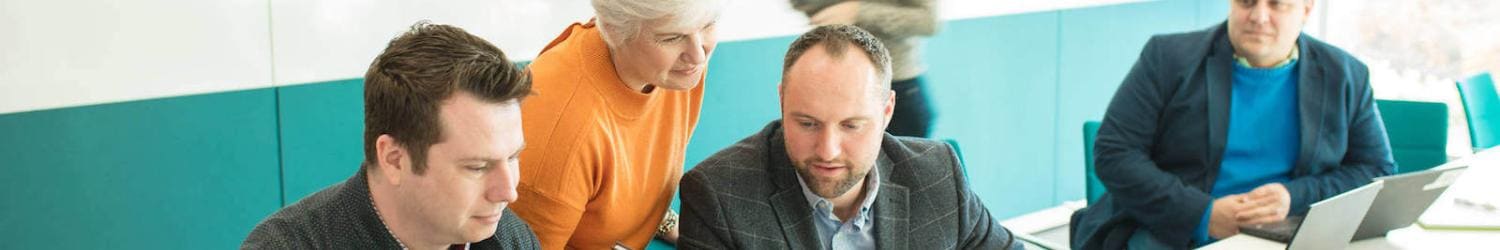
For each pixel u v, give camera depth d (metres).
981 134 4.70
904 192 2.12
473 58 1.38
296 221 1.47
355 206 1.48
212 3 3.21
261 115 3.34
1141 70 3.04
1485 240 2.64
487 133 1.38
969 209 2.18
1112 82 5.10
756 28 4.06
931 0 4.30
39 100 3.03
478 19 3.56
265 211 3.41
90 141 3.12
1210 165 2.98
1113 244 3.07
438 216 1.43
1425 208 2.64
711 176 2.04
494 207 1.44
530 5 3.66
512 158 1.43
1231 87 2.95
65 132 3.08
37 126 3.04
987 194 4.81
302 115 3.40
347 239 1.48
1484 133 4.37
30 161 3.04
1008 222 4.92
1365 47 5.50
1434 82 5.30
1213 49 2.99
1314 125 2.94
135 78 3.15
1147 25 5.14
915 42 4.30
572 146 1.79
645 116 1.93
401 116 1.38
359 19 3.43
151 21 3.14
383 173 1.44
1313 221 2.34
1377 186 2.43
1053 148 5.00
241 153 3.33
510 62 1.43
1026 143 4.88
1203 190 2.98
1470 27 5.16
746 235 2.02
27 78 3.00
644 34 1.74
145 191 3.22
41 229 3.10
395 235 1.49
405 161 1.40
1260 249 2.58
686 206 2.05
